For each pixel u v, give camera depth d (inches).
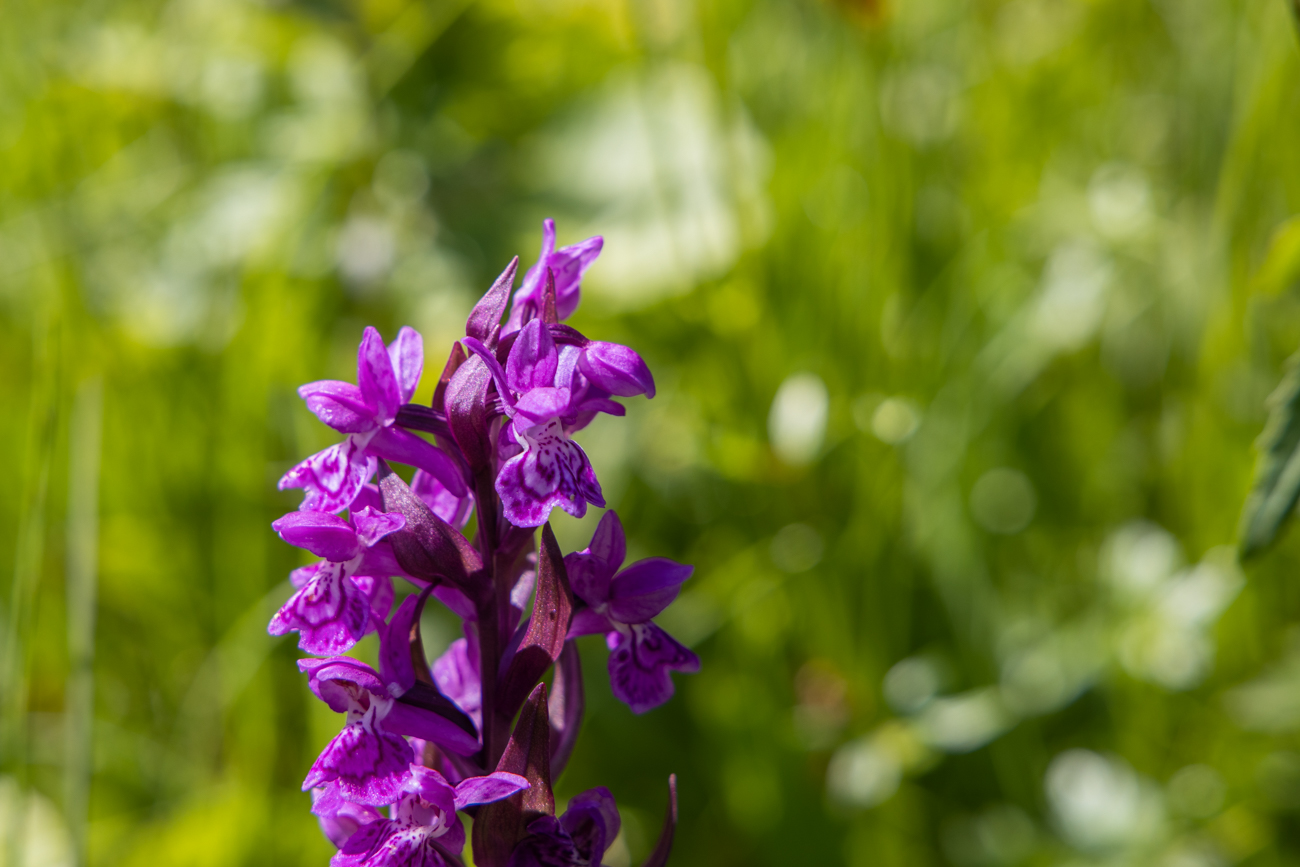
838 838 16.3
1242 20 19.5
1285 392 14.0
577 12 25.2
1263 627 18.2
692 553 20.6
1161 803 16.6
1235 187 17.8
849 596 18.4
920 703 17.9
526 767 13.0
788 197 20.6
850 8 19.6
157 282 23.0
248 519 19.0
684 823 16.9
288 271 21.7
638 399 21.4
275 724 16.8
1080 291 21.6
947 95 23.4
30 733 17.8
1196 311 20.4
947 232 21.9
